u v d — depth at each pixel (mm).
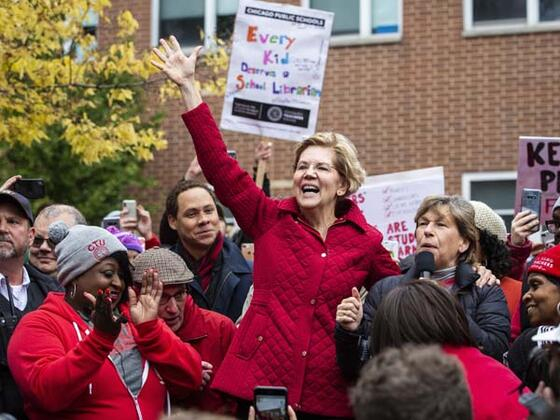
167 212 7406
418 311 4613
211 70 15930
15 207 6730
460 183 16484
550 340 4156
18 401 6250
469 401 3230
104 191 16250
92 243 5660
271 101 9078
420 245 6176
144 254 6238
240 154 17016
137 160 16609
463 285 5961
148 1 17734
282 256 5793
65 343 5547
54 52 12398
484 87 16438
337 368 5641
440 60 16609
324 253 5785
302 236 5812
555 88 16234
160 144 12773
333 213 5961
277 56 9086
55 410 5312
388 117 16766
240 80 9086
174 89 12617
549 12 16359
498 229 6789
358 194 9305
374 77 16828
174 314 6168
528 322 6504
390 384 3168
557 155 8094
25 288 6824
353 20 17031
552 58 16250
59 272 5699
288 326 5680
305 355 5641
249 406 5777
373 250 5898
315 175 5824
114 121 12914
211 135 5945
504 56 16391
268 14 9094
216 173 5906
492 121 16422
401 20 16766
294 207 5910
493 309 5859
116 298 5711
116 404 5496
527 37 16344
